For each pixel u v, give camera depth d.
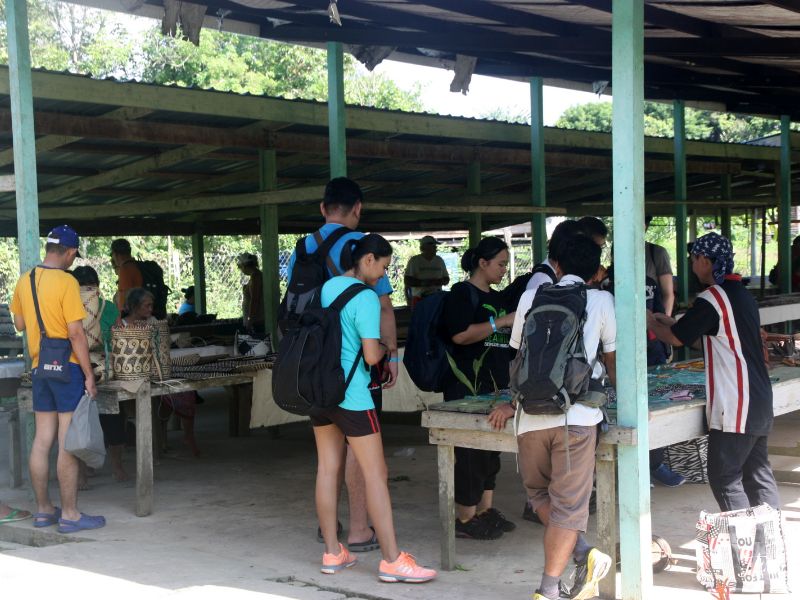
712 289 4.30
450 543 4.56
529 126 9.89
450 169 11.02
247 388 8.57
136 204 10.18
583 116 41.88
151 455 5.82
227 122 8.23
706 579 4.22
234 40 25.72
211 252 21.11
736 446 4.30
